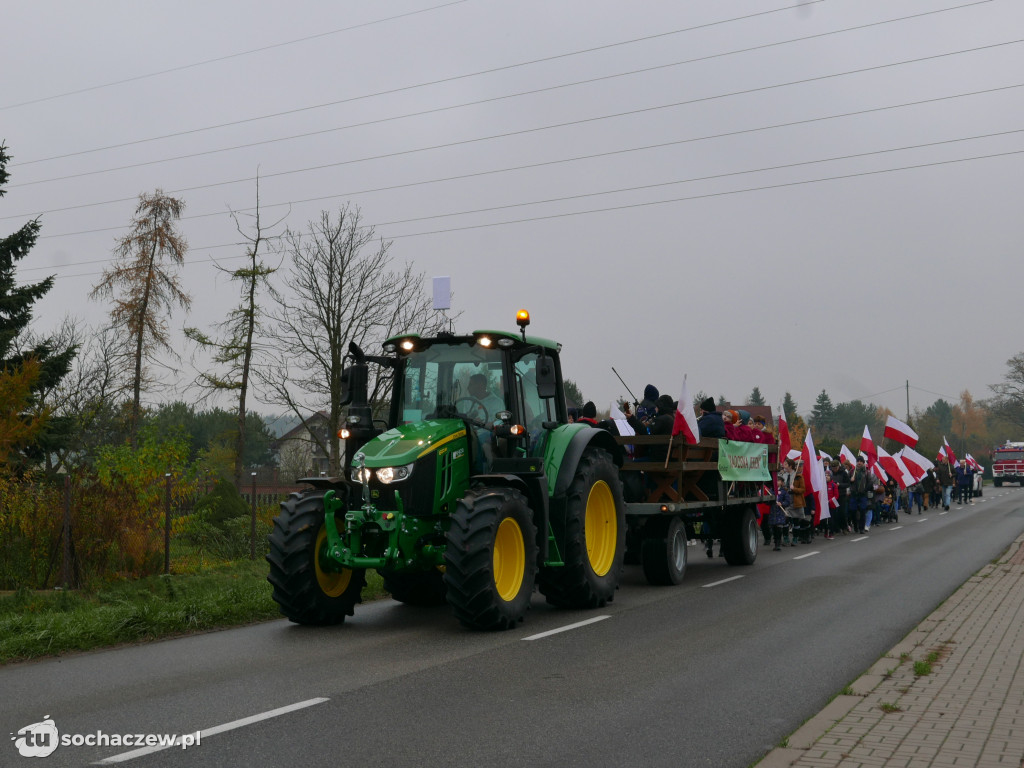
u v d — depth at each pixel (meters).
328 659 7.89
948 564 15.63
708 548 17.83
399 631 9.46
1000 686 6.68
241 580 12.47
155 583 11.95
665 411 14.50
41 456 21.70
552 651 8.22
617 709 6.15
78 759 5.04
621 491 11.97
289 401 27.89
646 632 9.21
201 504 16.77
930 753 5.09
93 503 12.68
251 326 27.98
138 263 31.58
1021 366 96.38
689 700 6.41
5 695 6.59
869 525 26.77
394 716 5.95
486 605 9.21
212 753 5.14
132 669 7.50
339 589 10.15
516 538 9.80
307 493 10.07
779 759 4.99
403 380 10.90
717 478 14.74
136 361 31.80
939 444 89.44
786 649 8.25
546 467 10.87
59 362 22.56
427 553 9.79
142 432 14.74
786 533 21.22
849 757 5.02
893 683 6.77
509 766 4.95
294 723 5.78
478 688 6.75
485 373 10.63
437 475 9.75
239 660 7.88
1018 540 20.47
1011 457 72.75
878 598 11.52
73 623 8.82
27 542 12.37
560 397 11.67
